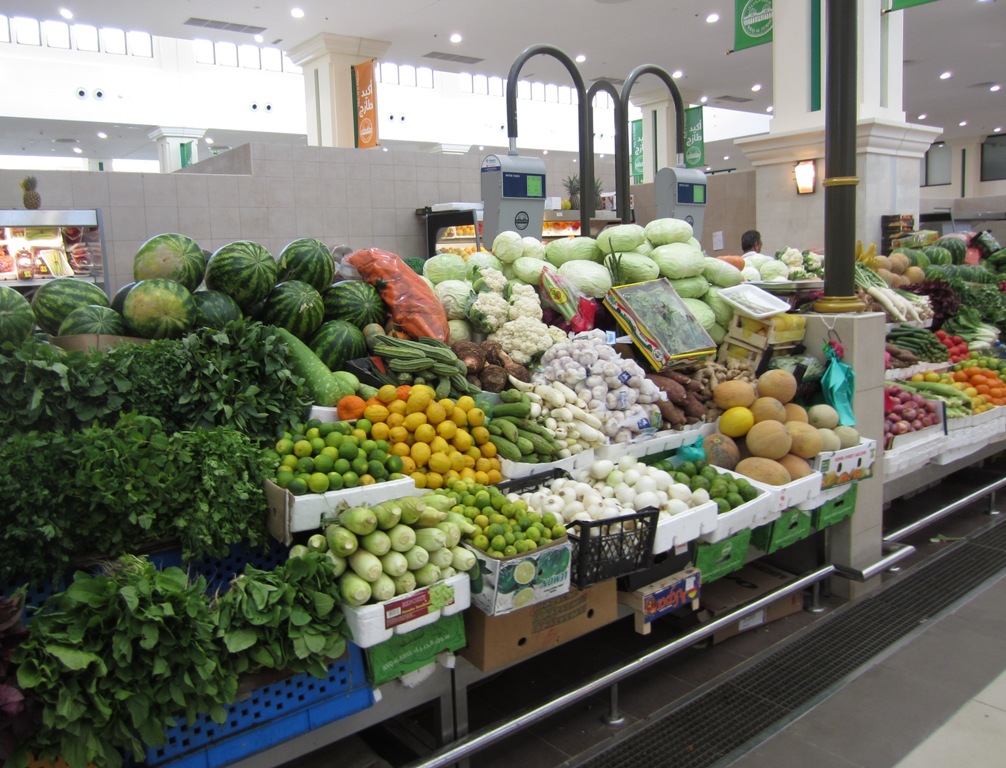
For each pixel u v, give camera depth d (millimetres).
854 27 4066
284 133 20156
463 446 3055
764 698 3186
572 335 3920
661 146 20031
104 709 1885
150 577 2066
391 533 2434
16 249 7719
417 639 2486
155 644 1981
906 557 4695
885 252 8195
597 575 2771
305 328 3354
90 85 17500
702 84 19297
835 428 3953
